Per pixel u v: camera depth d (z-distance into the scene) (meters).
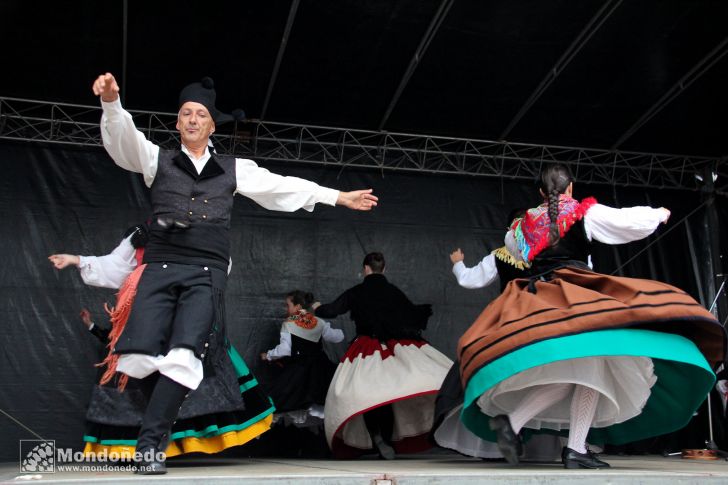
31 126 5.79
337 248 6.34
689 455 5.64
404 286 6.36
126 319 3.21
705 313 3.03
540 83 5.74
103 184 6.04
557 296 3.19
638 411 3.37
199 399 3.66
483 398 3.35
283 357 5.62
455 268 4.41
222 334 3.12
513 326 3.08
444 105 5.96
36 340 5.72
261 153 6.23
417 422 4.98
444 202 6.55
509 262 4.11
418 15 5.13
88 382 5.74
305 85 5.71
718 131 6.26
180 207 3.11
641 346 2.96
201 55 5.38
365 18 5.14
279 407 5.30
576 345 2.95
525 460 4.22
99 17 4.98
